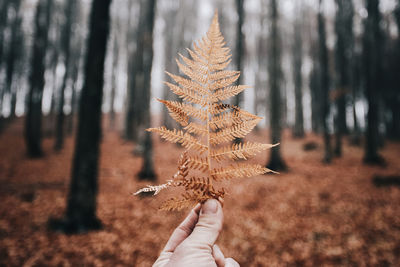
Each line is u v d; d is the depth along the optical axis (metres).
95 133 5.02
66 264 3.78
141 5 15.32
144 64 9.49
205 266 0.81
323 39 14.52
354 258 4.09
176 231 1.10
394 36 20.34
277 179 9.05
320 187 8.11
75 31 21.84
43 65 13.62
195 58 0.82
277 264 3.99
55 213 5.68
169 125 21.66
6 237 4.46
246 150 0.79
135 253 4.23
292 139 23.34
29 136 12.84
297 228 5.23
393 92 20.73
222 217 0.90
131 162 11.96
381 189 7.65
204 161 0.81
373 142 12.61
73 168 4.96
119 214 5.78
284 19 26.48
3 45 23.73
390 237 4.68
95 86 5.03
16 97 27.56
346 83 17.59
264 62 28.56
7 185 7.98
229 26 22.00
